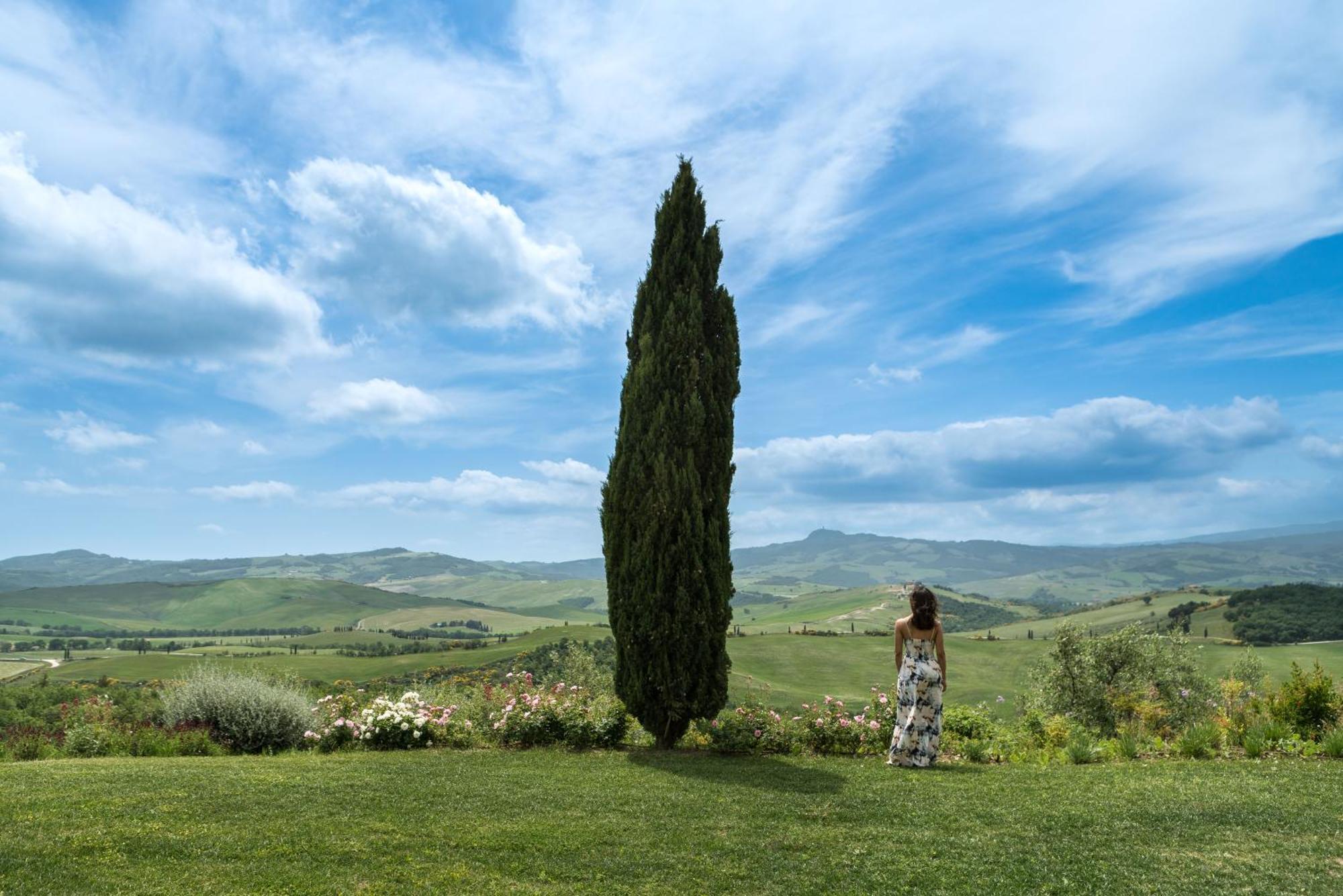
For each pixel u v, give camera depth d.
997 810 7.30
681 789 8.34
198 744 12.47
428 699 14.68
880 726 11.69
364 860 5.77
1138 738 12.09
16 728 13.16
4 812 6.53
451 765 9.84
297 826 6.46
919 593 10.19
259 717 13.01
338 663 103.69
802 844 6.28
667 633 11.81
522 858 5.93
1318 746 10.46
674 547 11.92
